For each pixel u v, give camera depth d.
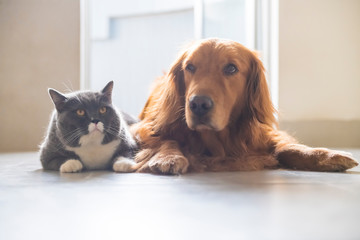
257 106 2.24
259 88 2.24
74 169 2.07
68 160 2.13
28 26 4.70
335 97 4.78
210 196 1.38
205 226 1.00
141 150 2.31
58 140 2.17
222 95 2.00
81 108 2.11
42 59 4.73
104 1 7.22
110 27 7.26
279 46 4.71
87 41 5.05
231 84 2.09
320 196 1.37
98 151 2.16
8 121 4.72
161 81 2.69
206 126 1.96
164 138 2.30
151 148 2.23
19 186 1.63
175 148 2.14
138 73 7.07
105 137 2.14
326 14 4.71
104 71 7.32
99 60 7.34
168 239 0.90
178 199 1.33
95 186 1.61
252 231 0.95
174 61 2.33
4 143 4.73
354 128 4.80
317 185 1.60
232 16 5.24
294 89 4.74
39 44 4.71
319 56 4.74
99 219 1.08
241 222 1.03
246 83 2.23
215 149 2.24
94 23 7.30
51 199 1.35
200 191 1.47
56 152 2.20
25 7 4.69
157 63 6.89
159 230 0.97
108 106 2.19
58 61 4.75
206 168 2.11
